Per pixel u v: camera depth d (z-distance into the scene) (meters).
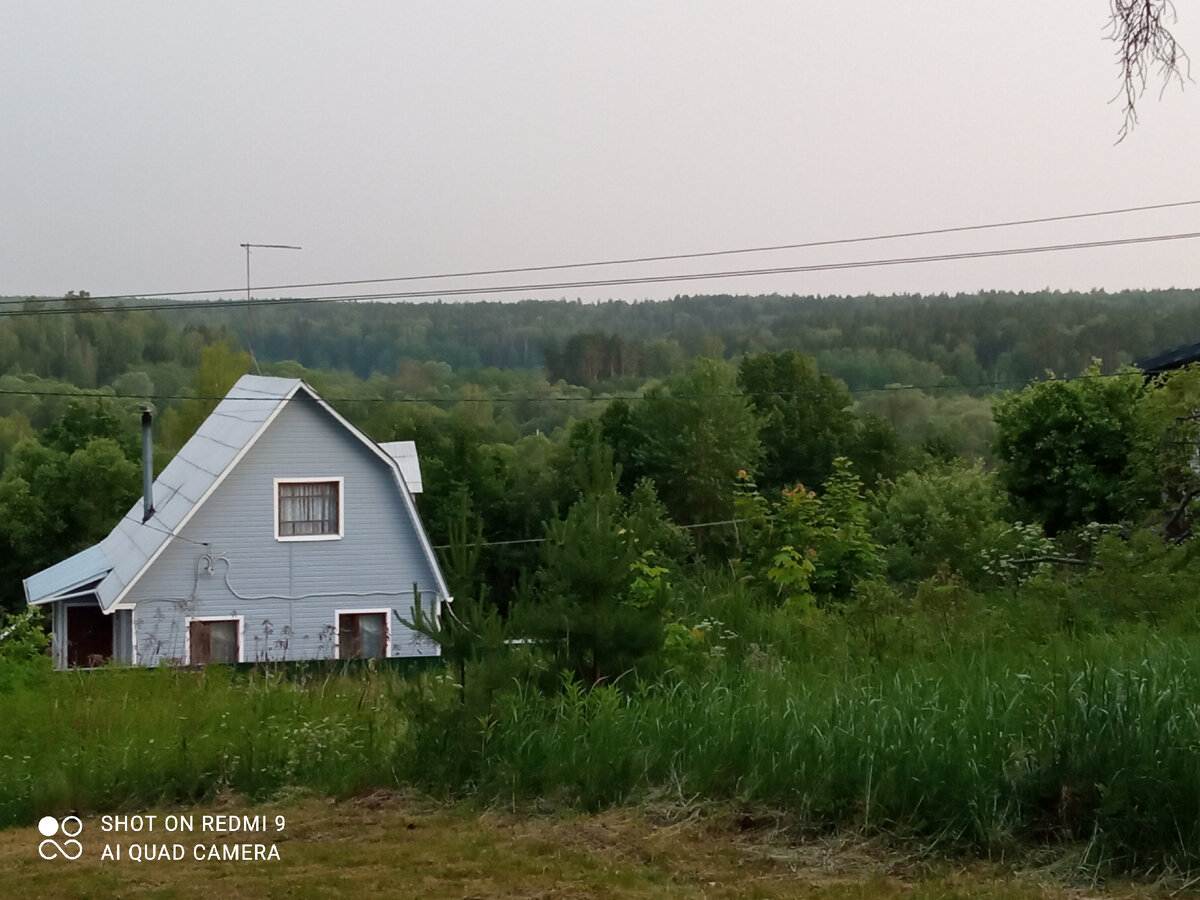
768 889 5.89
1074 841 6.23
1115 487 20.16
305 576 27.28
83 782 8.17
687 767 7.45
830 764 6.92
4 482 49.50
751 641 12.05
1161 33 5.98
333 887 6.06
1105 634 10.44
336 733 8.90
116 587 25.97
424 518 48.84
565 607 8.85
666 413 51.56
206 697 11.30
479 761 7.86
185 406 54.09
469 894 5.91
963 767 6.55
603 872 6.20
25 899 6.00
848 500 17.23
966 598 12.30
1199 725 6.33
